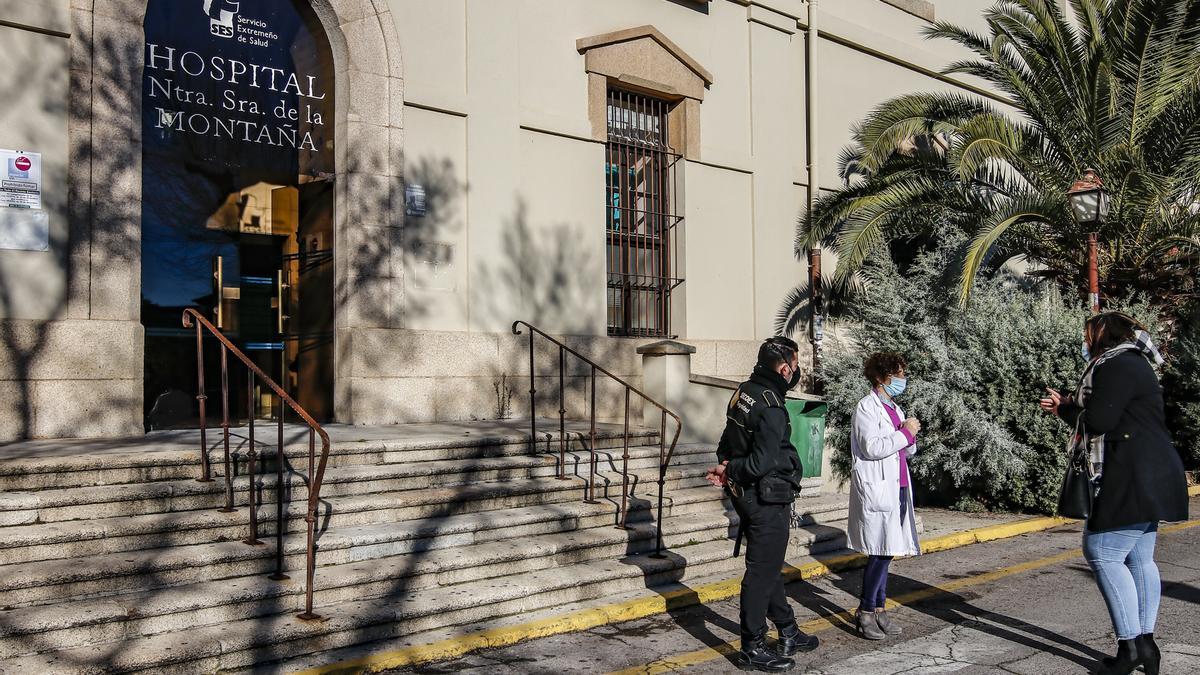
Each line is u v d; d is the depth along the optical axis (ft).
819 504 30.27
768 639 19.76
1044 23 40.96
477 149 33.45
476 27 33.63
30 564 17.58
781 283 43.47
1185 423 42.78
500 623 19.93
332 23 31.07
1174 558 27.35
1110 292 42.37
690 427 33.30
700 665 18.17
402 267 31.53
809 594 23.84
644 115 39.63
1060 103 41.04
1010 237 42.91
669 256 40.01
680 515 27.09
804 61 45.29
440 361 32.04
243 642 16.83
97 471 20.38
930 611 22.11
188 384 30.17
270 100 30.50
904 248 48.34
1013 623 20.92
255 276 31.81
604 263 36.99
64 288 25.62
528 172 34.99
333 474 22.93
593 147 36.94
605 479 27.20
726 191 41.45
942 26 46.57
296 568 19.71
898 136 43.39
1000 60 43.32
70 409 25.29
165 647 16.24
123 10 26.63
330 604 19.07
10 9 24.76
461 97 33.06
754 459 17.78
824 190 45.68
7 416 24.40
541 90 35.47
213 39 29.43
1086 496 17.19
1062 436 33.65
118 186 26.37
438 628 19.35
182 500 20.43
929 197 41.39
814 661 18.38
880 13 49.80
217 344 30.81
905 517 19.92
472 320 33.12
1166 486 16.56
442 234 32.63
